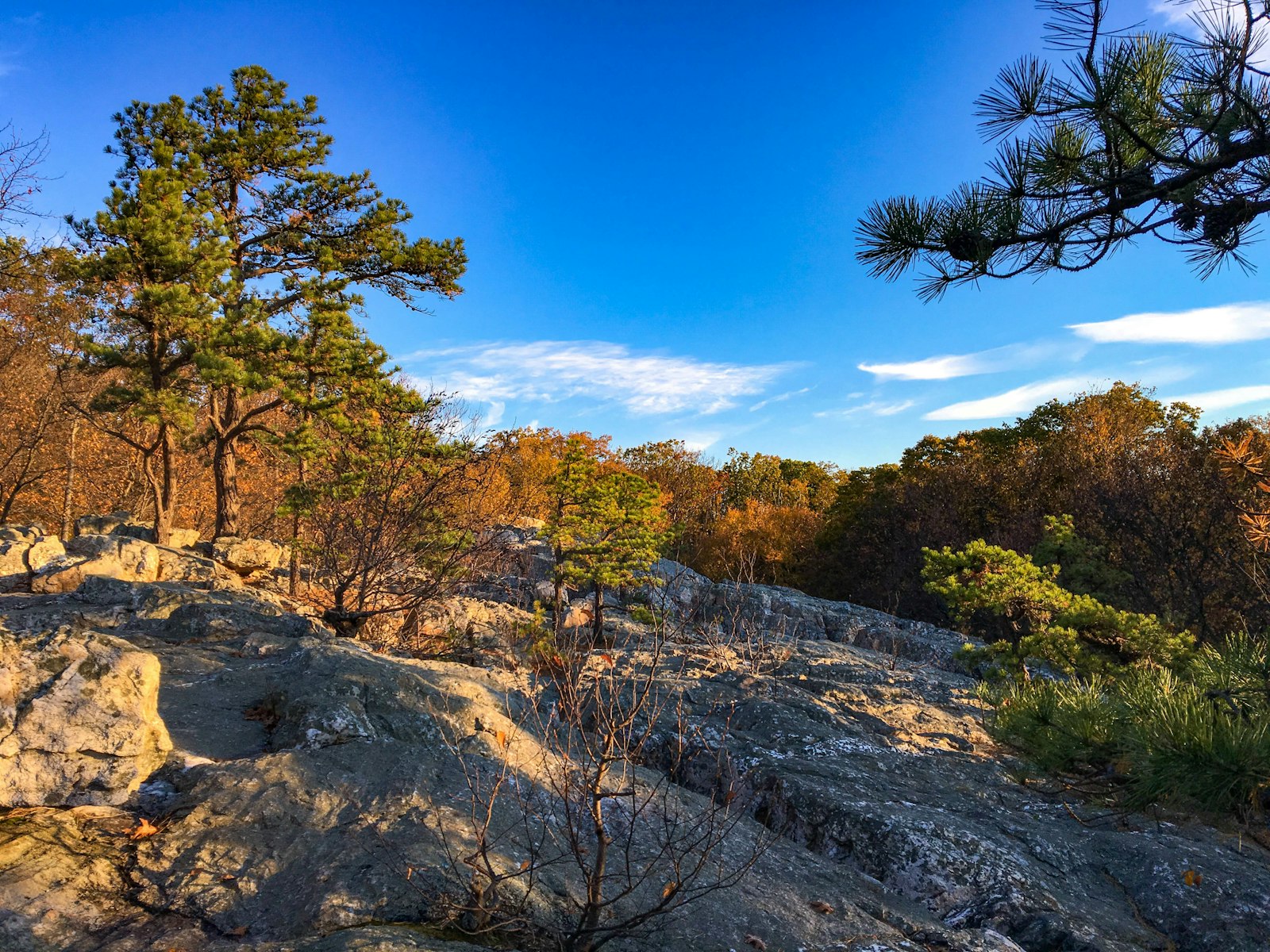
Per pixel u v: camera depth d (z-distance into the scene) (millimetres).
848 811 5340
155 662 4191
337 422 15922
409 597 13992
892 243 4410
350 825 3693
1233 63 3500
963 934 3881
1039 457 34344
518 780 4598
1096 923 4254
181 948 2715
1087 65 3727
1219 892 4613
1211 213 3869
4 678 3623
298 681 5535
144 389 18484
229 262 19219
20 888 2834
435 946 2682
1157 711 4711
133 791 3832
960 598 12297
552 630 16641
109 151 21312
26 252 19109
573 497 19078
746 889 3898
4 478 26938
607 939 3000
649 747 6805
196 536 21531
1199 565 22156
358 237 23406
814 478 67750
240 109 22109
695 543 45500
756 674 10047
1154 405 35500
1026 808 6129
